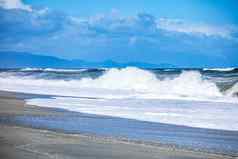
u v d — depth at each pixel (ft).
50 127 43.45
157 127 44.73
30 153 29.19
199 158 29.58
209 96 82.07
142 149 32.01
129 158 28.60
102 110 60.23
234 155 30.89
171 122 48.65
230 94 85.87
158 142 35.50
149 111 58.54
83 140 35.47
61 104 68.90
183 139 37.55
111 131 41.45
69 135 38.14
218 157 30.14
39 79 148.05
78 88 111.96
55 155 28.66
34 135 37.63
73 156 28.55
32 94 94.12
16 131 39.93
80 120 49.93
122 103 70.18
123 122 48.42
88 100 76.38
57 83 134.10
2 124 45.21
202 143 35.76
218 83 93.71
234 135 40.01
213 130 43.19
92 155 29.09
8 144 32.71
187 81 99.96
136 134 39.86
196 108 61.87
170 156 29.76
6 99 79.36
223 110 59.21
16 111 58.65
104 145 33.27
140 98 79.71
